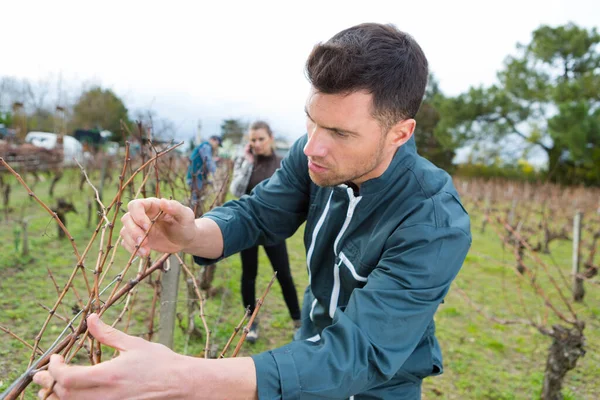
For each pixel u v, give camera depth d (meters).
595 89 22.39
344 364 0.77
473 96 24.59
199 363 0.67
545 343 4.04
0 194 8.62
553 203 13.33
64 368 0.62
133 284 1.06
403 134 0.96
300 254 6.26
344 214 1.18
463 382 3.18
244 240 1.29
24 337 2.91
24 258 4.51
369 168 0.95
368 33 0.88
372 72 0.84
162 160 2.88
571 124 20.62
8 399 0.77
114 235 4.96
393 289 0.90
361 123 0.87
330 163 0.92
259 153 3.24
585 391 3.32
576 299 5.32
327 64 0.84
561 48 23.88
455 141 25.44
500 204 16.06
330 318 1.27
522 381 3.31
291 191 1.34
